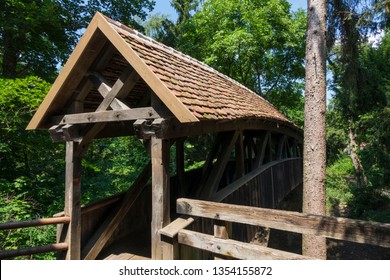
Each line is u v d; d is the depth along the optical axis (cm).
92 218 438
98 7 1101
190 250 368
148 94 482
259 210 279
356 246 1173
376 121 1133
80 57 349
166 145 337
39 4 866
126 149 1223
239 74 1892
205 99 388
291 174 1125
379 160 1123
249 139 788
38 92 666
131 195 472
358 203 1341
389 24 878
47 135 772
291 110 2075
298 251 1143
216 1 1672
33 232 552
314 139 514
